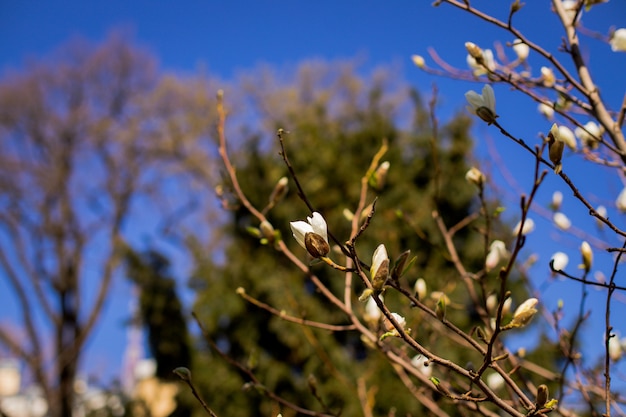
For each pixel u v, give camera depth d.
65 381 11.38
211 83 13.02
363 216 2.31
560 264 2.29
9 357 11.70
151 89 14.33
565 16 2.06
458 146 5.20
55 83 13.85
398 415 4.17
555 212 2.39
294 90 11.48
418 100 5.73
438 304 1.34
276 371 4.88
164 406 6.73
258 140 5.93
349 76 11.44
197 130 12.56
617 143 1.86
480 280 1.95
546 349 3.89
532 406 1.30
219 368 5.19
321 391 4.45
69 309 12.53
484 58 2.13
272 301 5.00
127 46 14.15
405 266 1.33
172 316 6.79
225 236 5.93
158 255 7.28
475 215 2.42
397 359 2.00
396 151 5.48
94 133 13.27
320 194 5.38
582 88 1.95
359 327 2.08
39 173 12.97
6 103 13.23
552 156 1.27
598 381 2.24
